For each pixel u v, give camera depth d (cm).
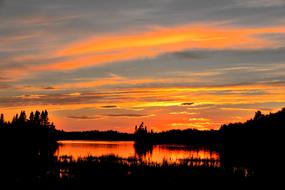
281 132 9881
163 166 5262
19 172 4619
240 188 3853
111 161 5822
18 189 3647
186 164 5422
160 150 11269
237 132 11888
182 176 4469
